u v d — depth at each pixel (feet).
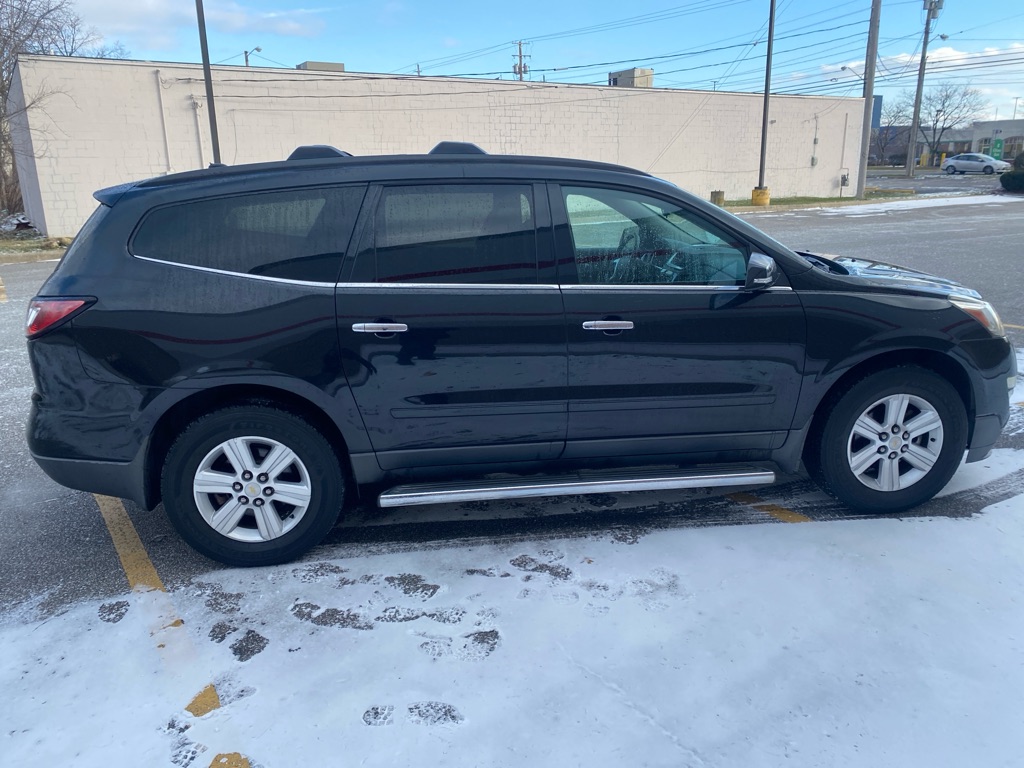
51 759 7.73
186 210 10.85
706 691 8.48
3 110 85.76
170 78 77.61
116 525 13.20
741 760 7.49
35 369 10.82
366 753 7.68
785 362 11.66
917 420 12.26
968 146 286.66
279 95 83.41
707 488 14.07
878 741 7.70
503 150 98.68
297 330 10.68
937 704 8.19
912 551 11.41
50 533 12.93
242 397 11.14
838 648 9.15
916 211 86.12
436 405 11.15
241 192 10.90
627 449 11.92
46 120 72.74
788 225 70.90
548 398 11.32
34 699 8.67
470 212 11.12
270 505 11.34
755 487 14.03
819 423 12.29
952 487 13.67
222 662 9.25
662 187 11.55
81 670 9.18
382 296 10.79
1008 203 94.22
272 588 10.95
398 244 10.94
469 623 9.89
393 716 8.20
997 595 10.19
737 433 12.00
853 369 12.15
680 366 11.44
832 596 10.25
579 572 11.10
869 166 268.00
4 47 87.15
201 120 80.07
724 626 9.64
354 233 10.90
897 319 11.81
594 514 13.10
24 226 83.20
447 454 11.51
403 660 9.16
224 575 11.37
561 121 101.60
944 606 9.96
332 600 10.57
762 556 11.37
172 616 10.29
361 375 10.85
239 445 11.10
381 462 11.44
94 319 10.56
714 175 116.88
